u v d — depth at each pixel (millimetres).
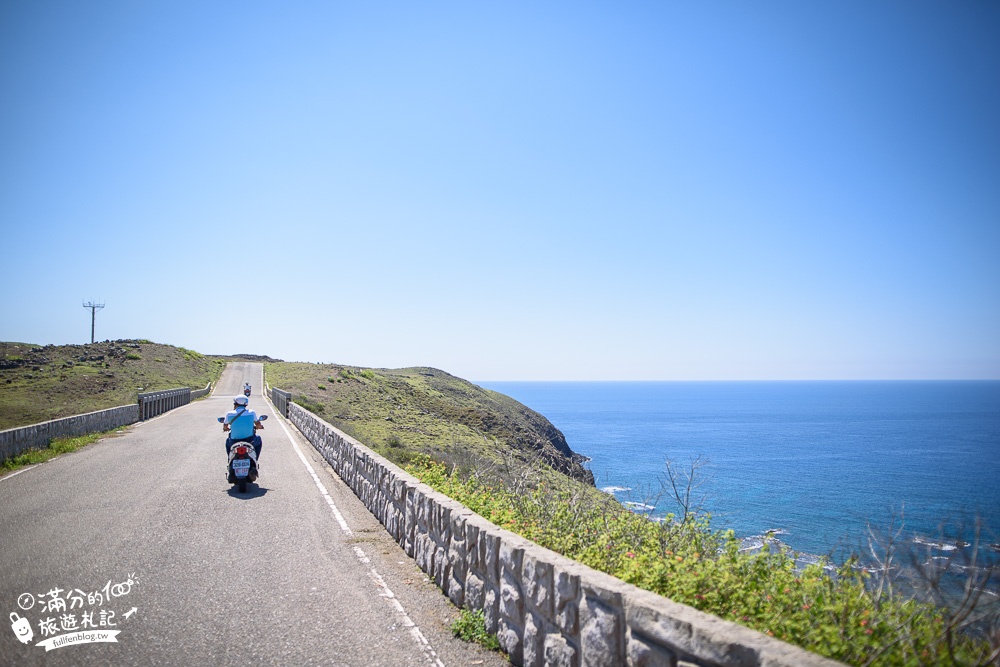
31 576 6766
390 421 50094
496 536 5344
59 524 9219
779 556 5453
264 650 4977
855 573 4883
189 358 87125
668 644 3281
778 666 2727
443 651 5051
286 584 6637
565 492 8312
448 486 9078
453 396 92688
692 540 6258
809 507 36000
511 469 9602
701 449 97750
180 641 5125
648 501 7387
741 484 52500
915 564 4277
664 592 4750
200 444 19859
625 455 85188
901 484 52125
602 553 5934
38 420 34969
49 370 61719
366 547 8289
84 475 13828
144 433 23328
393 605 6094
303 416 24156
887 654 3662
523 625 4766
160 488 12289
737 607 4469
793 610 4414
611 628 3730
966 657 3619
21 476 13695
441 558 6668
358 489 11867
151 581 6648
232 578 6789
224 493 11883
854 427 160750
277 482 13336
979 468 68250
